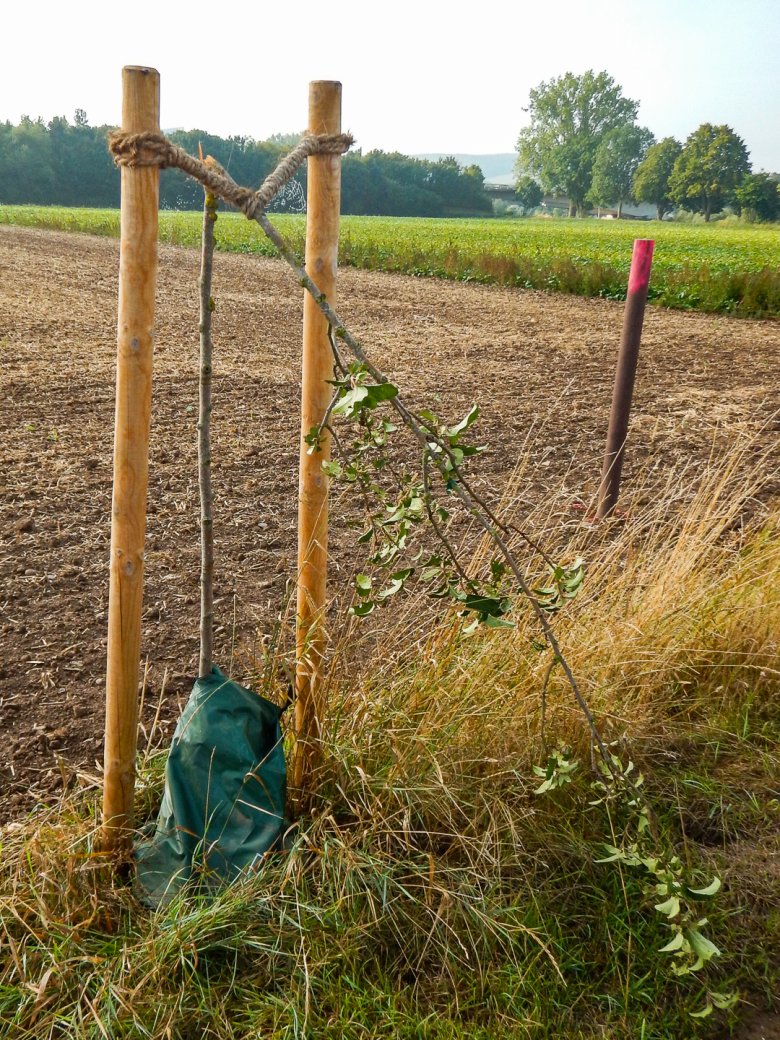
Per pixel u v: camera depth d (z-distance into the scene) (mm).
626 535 3965
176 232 30094
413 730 2539
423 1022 1873
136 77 1681
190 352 10242
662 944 2145
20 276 18031
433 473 5844
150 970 1889
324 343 2164
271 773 2225
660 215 123312
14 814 2557
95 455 6109
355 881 2150
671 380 9227
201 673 2264
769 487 5723
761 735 2971
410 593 3662
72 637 3660
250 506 5230
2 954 1949
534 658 2885
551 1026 1938
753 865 2426
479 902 2156
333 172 2064
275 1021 1848
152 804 2371
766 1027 2004
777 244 38625
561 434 6996
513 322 13688
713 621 3334
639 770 2746
